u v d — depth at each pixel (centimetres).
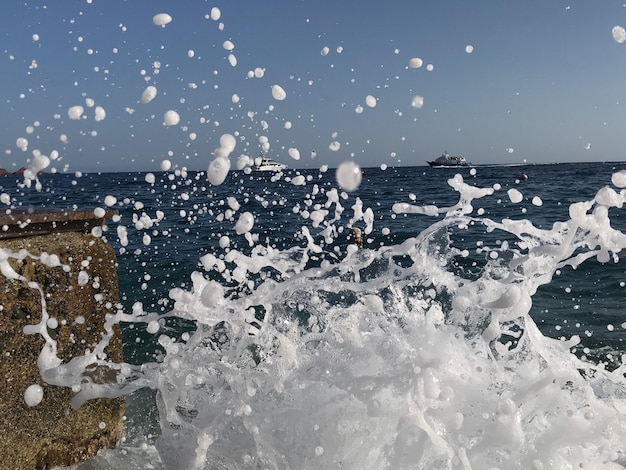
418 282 264
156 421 263
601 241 232
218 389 223
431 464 195
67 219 241
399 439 199
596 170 3362
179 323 418
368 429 202
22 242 225
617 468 194
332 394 211
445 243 266
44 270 218
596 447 197
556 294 512
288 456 206
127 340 391
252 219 206
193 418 218
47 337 215
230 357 239
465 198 263
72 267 227
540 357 238
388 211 1052
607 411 198
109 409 237
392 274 268
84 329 231
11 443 209
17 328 210
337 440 204
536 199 249
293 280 260
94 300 235
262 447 208
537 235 256
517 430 194
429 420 200
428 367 205
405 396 201
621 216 897
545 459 195
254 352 242
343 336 230
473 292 252
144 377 223
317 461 203
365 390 204
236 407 216
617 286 528
